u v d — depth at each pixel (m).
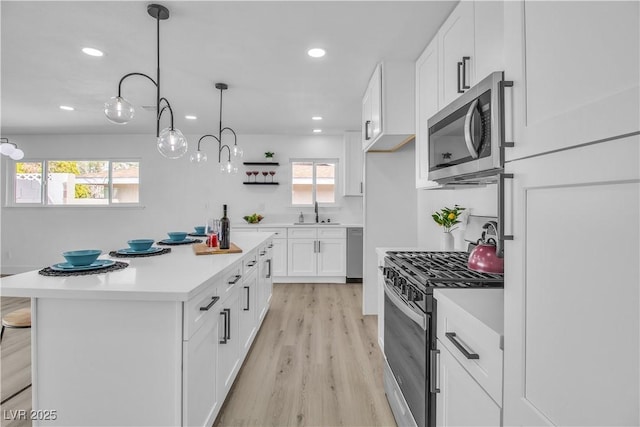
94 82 3.15
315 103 3.83
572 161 0.61
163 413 1.30
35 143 5.65
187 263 1.86
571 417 0.61
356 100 3.71
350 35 2.25
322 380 2.27
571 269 0.62
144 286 1.34
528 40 0.77
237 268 2.10
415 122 2.60
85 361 1.32
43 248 5.66
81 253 1.66
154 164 5.67
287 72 2.91
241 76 3.00
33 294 1.29
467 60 1.69
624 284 0.51
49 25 2.14
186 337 1.29
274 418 1.87
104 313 1.31
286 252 5.14
